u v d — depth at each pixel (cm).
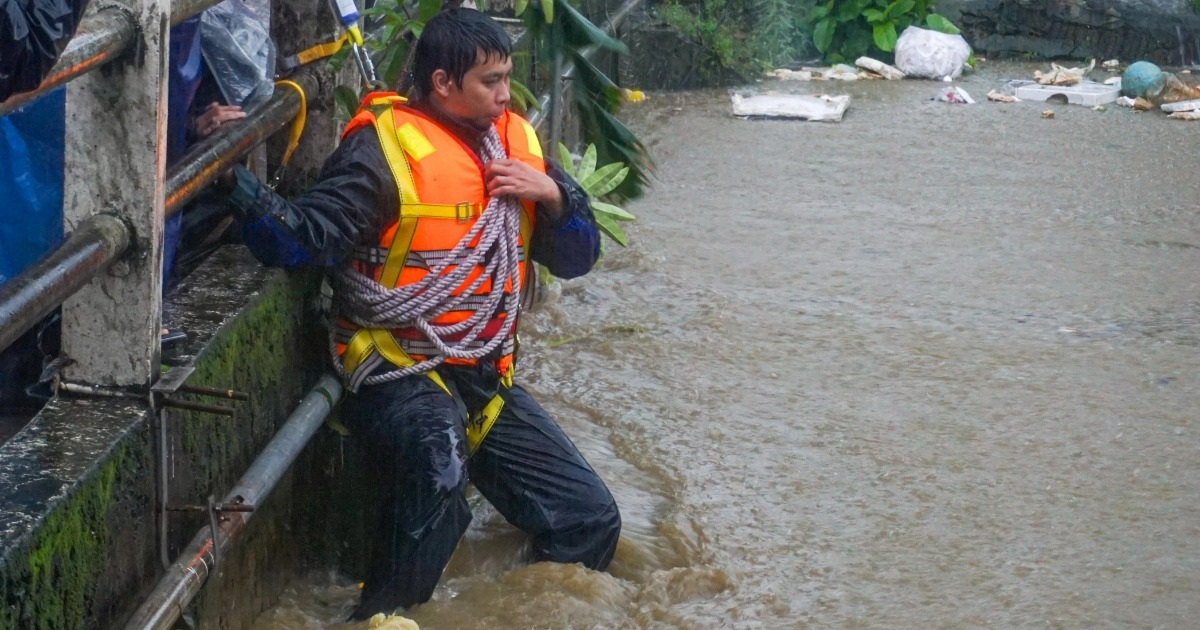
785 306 653
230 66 402
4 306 230
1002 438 510
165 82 277
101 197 277
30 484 250
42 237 332
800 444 500
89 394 286
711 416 522
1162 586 405
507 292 372
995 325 634
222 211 387
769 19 1266
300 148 412
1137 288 692
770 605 387
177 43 362
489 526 420
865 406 537
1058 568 414
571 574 382
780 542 426
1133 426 522
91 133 275
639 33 1153
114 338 283
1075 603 393
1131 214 829
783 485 466
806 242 758
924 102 1156
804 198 850
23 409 339
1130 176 921
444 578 392
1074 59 1341
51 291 245
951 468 483
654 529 431
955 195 864
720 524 435
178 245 381
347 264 358
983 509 452
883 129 1049
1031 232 786
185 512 304
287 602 372
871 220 805
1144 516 450
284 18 402
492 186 360
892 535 433
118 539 271
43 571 240
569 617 367
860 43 1302
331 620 369
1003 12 1347
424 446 352
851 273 706
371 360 362
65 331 284
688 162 933
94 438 269
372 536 426
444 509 351
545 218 385
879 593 397
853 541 429
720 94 1173
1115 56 1329
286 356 368
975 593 398
